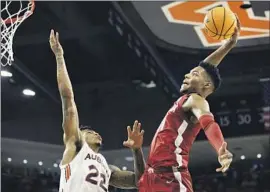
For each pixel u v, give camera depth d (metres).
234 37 3.32
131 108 12.82
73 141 3.39
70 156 3.34
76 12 9.02
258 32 9.29
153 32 9.55
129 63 11.05
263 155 13.54
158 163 3.09
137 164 3.54
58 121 13.23
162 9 8.70
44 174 14.17
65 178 3.32
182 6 8.56
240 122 12.32
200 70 3.29
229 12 3.34
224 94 12.10
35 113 13.20
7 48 4.98
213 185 14.12
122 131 13.00
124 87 12.24
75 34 9.84
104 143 13.11
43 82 11.94
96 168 3.36
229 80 11.50
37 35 9.73
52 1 8.61
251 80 11.41
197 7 8.59
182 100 3.16
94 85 12.22
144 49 10.30
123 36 9.86
